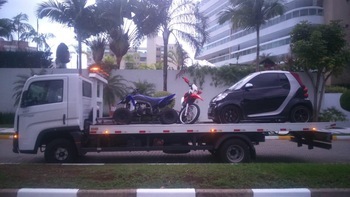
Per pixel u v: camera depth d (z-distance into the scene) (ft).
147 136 32.19
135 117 33.99
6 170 25.20
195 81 71.36
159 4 68.28
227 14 76.74
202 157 36.91
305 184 21.71
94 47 83.51
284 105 34.12
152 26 68.69
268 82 34.50
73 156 31.63
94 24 75.05
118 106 38.22
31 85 31.17
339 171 24.23
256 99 33.76
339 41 64.75
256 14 73.77
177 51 71.36
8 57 81.66
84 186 21.22
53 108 30.81
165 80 70.23
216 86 71.72
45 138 31.65
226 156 31.73
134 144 32.17
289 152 40.86
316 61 63.10
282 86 34.55
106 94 66.85
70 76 31.09
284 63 74.08
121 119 33.22
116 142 32.22
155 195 20.04
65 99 30.91
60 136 31.78
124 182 21.94
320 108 68.59
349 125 70.08
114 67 73.41
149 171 24.39
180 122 34.37
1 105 72.49
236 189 20.65
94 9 75.31
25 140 30.86
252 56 184.75
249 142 31.73
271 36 171.22
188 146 32.22
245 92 33.83
